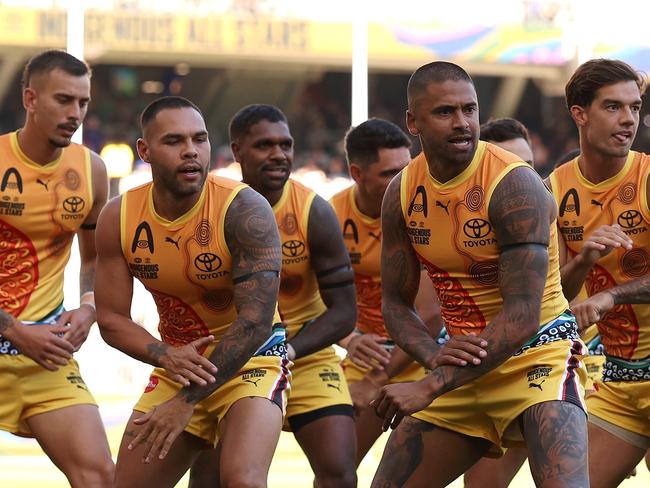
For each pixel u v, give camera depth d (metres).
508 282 15.98
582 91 18.53
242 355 16.73
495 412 17.05
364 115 41.62
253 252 17.14
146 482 18.25
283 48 68.06
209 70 76.62
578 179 19.25
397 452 17.70
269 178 20.83
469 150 16.25
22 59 67.75
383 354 21.56
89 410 19.62
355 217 23.19
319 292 21.56
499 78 74.75
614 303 17.77
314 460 20.83
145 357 17.25
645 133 73.56
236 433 17.30
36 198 20.00
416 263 17.78
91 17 65.88
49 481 28.84
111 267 18.02
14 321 19.05
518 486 28.81
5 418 19.72
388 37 65.94
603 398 19.83
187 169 17.02
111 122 74.06
